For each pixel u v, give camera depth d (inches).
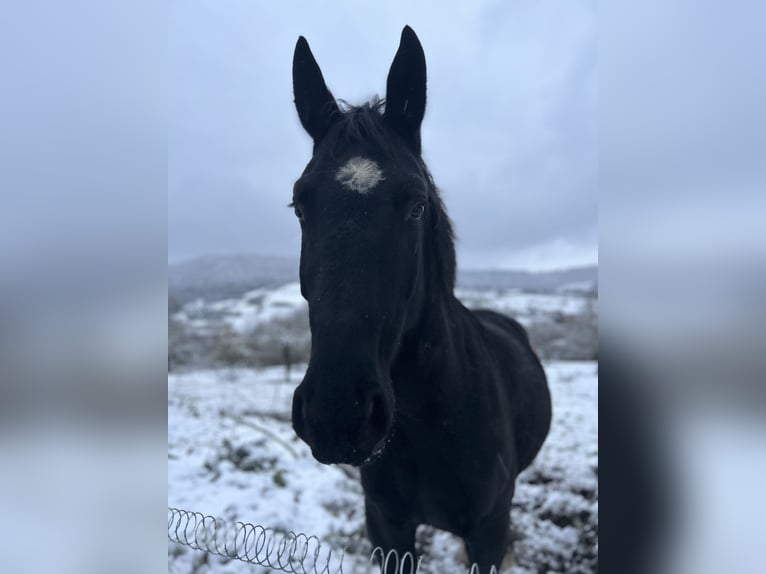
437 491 91.6
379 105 88.4
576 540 154.3
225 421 261.0
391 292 68.8
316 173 71.7
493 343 116.3
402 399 85.4
